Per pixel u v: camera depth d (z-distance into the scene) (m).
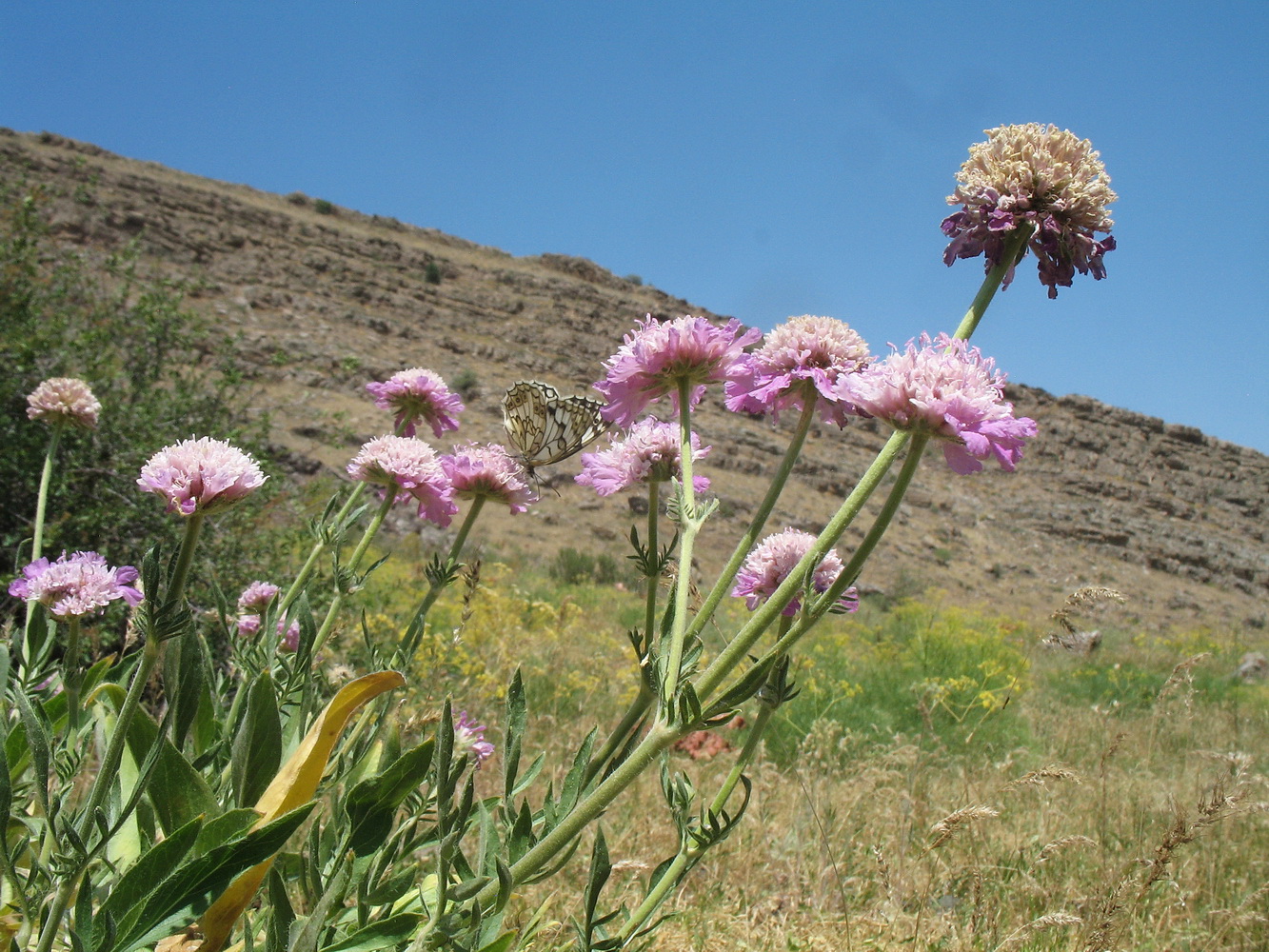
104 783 1.38
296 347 35.81
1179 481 62.94
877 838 3.88
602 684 6.98
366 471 2.58
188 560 1.47
